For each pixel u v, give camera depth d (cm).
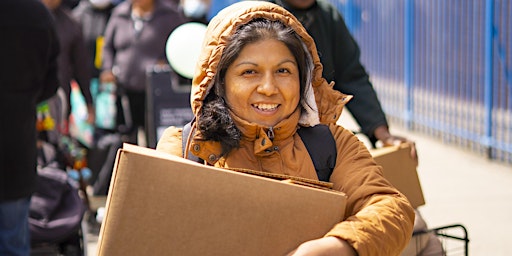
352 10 1455
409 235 267
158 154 257
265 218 251
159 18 928
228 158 279
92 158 811
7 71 463
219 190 249
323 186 267
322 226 255
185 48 584
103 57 938
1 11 462
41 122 635
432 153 1051
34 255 543
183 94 771
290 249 253
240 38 273
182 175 248
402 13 1227
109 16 1032
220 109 276
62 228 537
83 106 897
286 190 253
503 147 971
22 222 479
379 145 635
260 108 277
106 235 245
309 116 288
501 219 761
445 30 1088
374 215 258
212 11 1855
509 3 930
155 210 246
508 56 945
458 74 1066
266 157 280
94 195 805
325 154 284
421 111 1177
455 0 1055
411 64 1193
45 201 542
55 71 504
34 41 472
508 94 954
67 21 854
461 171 950
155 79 769
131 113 920
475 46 1013
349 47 493
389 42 1287
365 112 490
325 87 296
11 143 466
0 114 463
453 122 1094
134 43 921
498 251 673
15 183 467
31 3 474
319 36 479
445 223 756
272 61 274
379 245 254
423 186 895
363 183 274
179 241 248
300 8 475
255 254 251
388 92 1299
